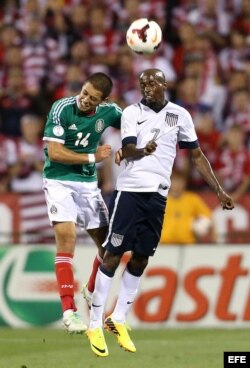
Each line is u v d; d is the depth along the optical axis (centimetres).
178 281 4144
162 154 2722
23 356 3120
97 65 5569
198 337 3734
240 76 5456
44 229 4659
